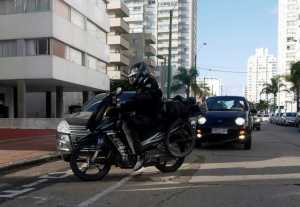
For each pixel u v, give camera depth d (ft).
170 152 33.37
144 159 32.24
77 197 26.50
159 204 24.57
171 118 33.24
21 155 45.03
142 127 31.99
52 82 135.33
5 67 127.13
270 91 384.88
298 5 359.46
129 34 303.07
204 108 61.87
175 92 253.03
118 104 31.42
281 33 386.73
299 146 62.64
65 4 132.67
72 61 138.41
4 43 127.65
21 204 24.88
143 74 32.24
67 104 184.65
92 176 31.68
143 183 30.89
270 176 33.76
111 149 31.32
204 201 25.22
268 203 24.68
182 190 28.30
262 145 64.54
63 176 34.30
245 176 33.76
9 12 126.82
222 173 35.27
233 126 56.08
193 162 42.45
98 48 163.12
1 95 152.66
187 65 262.67
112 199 25.90
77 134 35.99
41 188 29.37
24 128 111.86
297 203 24.66
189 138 34.55
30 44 125.70
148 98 31.73
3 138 70.95
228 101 62.49
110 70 256.11
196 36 284.00
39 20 124.47
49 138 71.10
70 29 135.95
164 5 272.72
